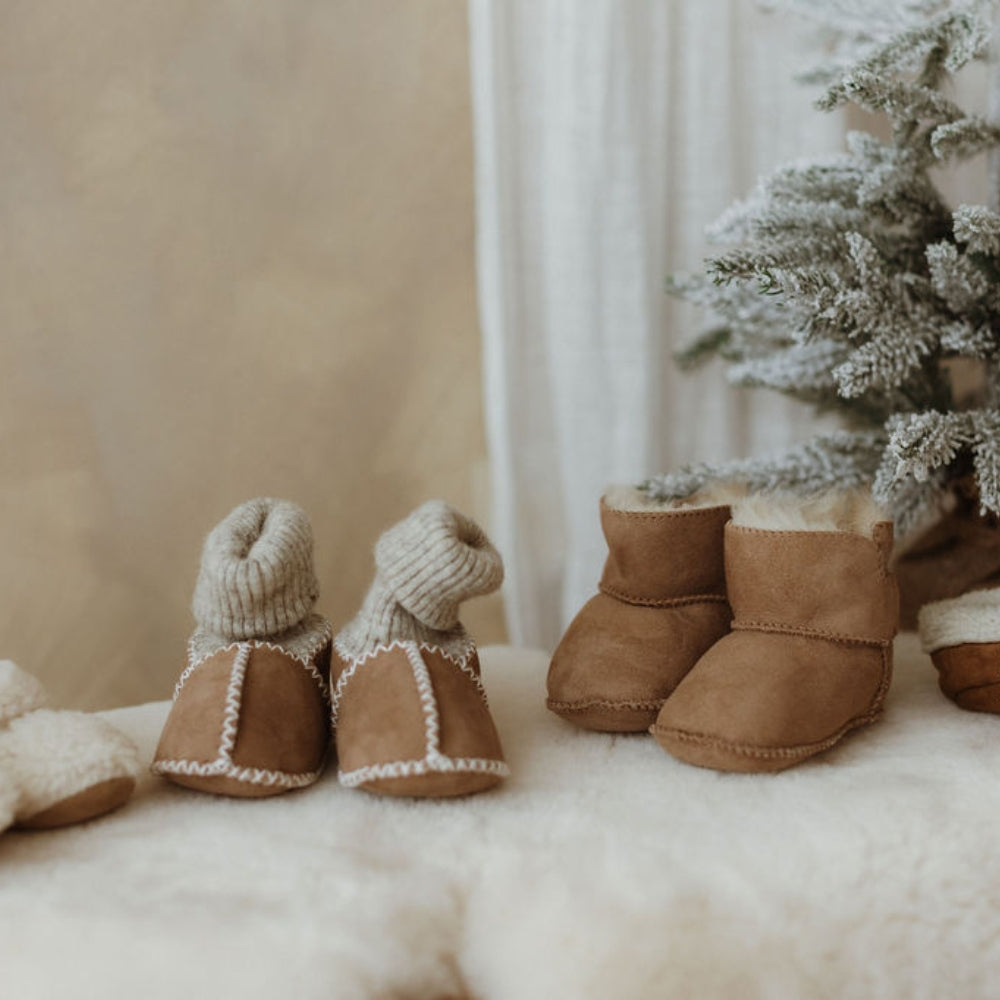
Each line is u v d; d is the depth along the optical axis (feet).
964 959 1.90
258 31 3.50
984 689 2.49
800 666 2.27
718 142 3.67
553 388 3.76
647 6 3.55
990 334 2.82
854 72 2.56
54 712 2.22
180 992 1.64
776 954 1.83
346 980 1.64
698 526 2.53
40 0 3.22
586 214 3.56
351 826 2.03
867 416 3.40
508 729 2.56
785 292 2.47
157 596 3.61
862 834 1.94
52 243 3.34
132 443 3.52
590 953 1.75
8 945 1.70
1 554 3.39
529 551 3.82
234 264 3.57
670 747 2.25
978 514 3.18
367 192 3.71
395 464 3.89
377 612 2.40
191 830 2.02
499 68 3.54
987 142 2.74
